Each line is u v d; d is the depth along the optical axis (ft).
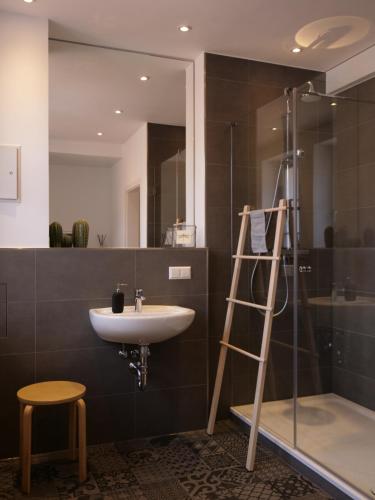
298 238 9.71
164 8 7.94
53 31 8.81
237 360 10.07
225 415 10.09
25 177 8.36
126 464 7.99
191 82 10.25
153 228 9.98
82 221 9.40
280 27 8.69
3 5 7.90
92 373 8.74
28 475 7.02
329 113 9.82
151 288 9.23
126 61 9.74
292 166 9.55
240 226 10.07
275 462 8.08
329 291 9.98
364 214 9.63
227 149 10.03
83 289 8.67
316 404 9.29
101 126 9.73
